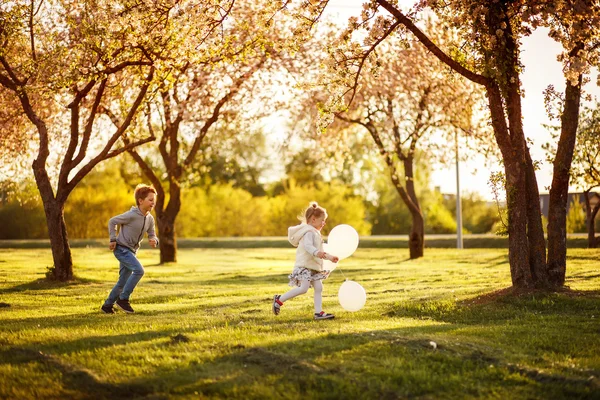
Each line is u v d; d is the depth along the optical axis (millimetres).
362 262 27219
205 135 25188
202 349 6195
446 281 14812
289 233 8430
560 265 10875
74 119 15828
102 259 28312
